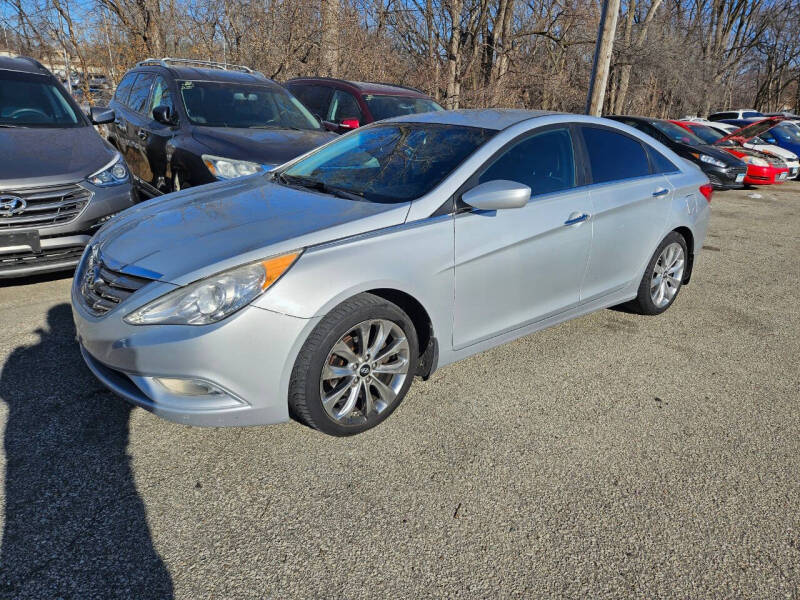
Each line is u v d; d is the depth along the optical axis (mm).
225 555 2062
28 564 1969
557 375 3535
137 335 2357
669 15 25609
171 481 2414
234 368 2348
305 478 2479
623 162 4012
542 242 3311
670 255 4457
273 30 12250
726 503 2475
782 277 6051
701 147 11711
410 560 2084
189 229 2738
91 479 2391
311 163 3701
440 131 3451
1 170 4004
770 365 3865
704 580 2070
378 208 2840
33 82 5422
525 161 3340
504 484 2510
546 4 17234
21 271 3955
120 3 11070
